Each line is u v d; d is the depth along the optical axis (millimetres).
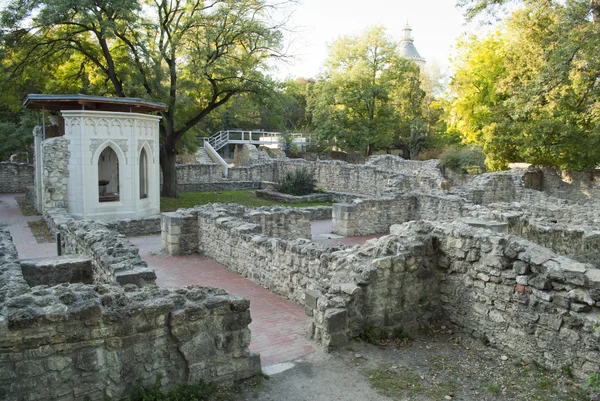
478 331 6992
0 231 10109
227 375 5414
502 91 27172
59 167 18781
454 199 18141
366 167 30875
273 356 6430
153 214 21125
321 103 43969
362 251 7586
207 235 13359
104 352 4625
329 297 6926
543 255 6277
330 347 6535
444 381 5762
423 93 47938
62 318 4367
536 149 26141
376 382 5711
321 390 5496
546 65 20812
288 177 30016
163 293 5254
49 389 4359
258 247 10539
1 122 32812
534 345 6203
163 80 24312
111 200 20688
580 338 5691
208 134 51094
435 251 7590
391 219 19531
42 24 19016
